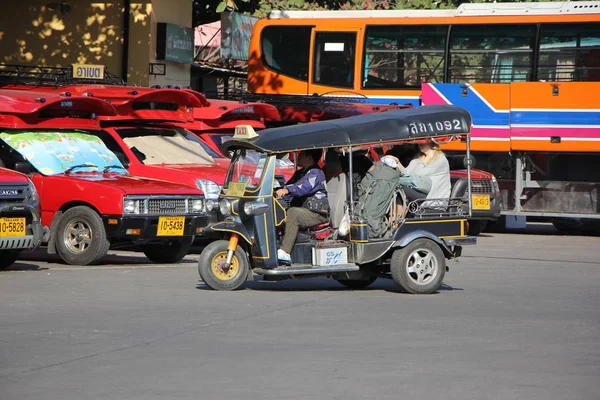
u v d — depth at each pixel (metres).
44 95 24.34
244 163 18.77
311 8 45.88
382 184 18.70
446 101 36.06
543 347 13.51
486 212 33.00
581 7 35.41
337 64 38.28
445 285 20.36
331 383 11.26
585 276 22.30
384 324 15.23
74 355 12.70
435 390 10.96
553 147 34.72
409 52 37.22
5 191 20.59
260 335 14.20
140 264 23.62
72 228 22.70
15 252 21.80
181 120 27.58
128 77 41.56
